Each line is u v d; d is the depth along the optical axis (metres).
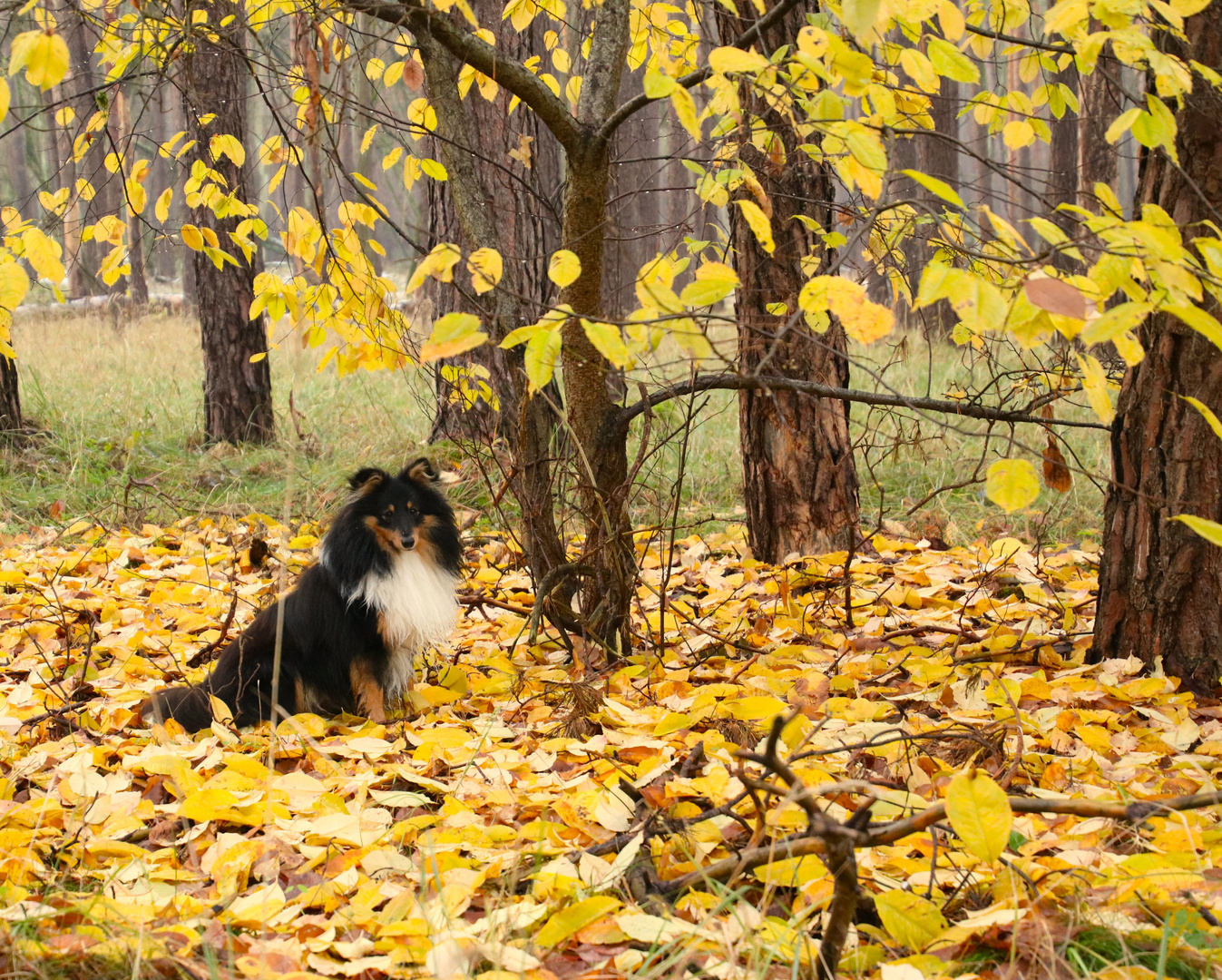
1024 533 7.72
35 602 6.41
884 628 5.77
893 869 3.07
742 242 6.28
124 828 3.54
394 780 4.04
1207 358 4.39
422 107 5.25
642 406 4.78
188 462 10.17
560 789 3.78
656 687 4.83
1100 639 4.93
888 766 3.81
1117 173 12.71
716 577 6.68
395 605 4.95
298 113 4.85
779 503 6.91
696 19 5.30
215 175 4.97
